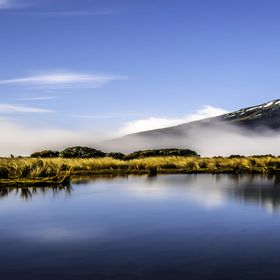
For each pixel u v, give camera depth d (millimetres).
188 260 6480
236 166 29875
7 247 7316
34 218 9836
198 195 13836
